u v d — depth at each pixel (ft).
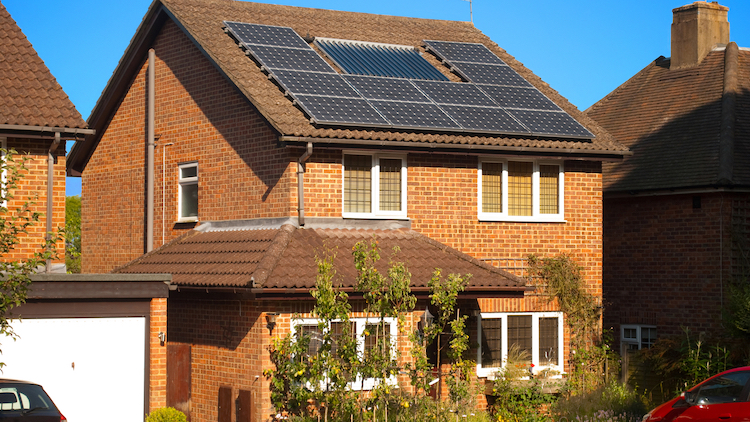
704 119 76.38
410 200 62.18
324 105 59.00
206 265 57.36
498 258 64.80
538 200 66.80
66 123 53.67
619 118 85.35
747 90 78.48
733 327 59.98
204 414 58.34
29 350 48.16
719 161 69.67
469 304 62.03
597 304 67.72
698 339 63.16
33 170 53.93
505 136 63.46
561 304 65.36
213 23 69.46
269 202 59.57
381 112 60.08
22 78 55.83
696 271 69.67
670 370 60.44
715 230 68.64
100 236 77.92
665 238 72.13
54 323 48.83
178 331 61.62
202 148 66.64
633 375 66.33
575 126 66.85
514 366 61.62
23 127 52.11
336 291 47.55
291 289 51.37
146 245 71.41
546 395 60.85
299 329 52.75
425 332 48.75
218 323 57.31
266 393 52.70
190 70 68.13
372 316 55.67
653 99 84.64
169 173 69.97
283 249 54.60
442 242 63.05
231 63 63.05
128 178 74.49
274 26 71.00
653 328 72.74
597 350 66.03
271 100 59.31
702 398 41.83
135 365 50.65
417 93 65.16
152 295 50.78
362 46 73.77
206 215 66.13
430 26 83.46
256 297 50.88
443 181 63.41
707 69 83.10
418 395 53.88
